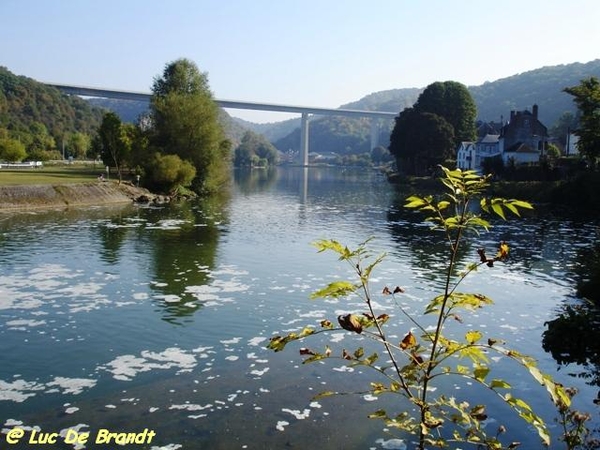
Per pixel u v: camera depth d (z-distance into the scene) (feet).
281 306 67.56
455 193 17.93
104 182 197.16
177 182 214.07
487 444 18.19
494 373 48.19
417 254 103.04
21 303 66.64
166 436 36.58
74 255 94.53
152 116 244.22
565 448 35.88
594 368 49.62
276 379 46.06
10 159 287.69
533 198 207.92
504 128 313.94
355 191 272.72
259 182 354.95
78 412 39.81
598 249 109.91
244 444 35.70
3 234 113.60
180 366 48.67
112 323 60.03
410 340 17.40
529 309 68.49
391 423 18.19
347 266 91.20
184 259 93.81
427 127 318.65
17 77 561.43
